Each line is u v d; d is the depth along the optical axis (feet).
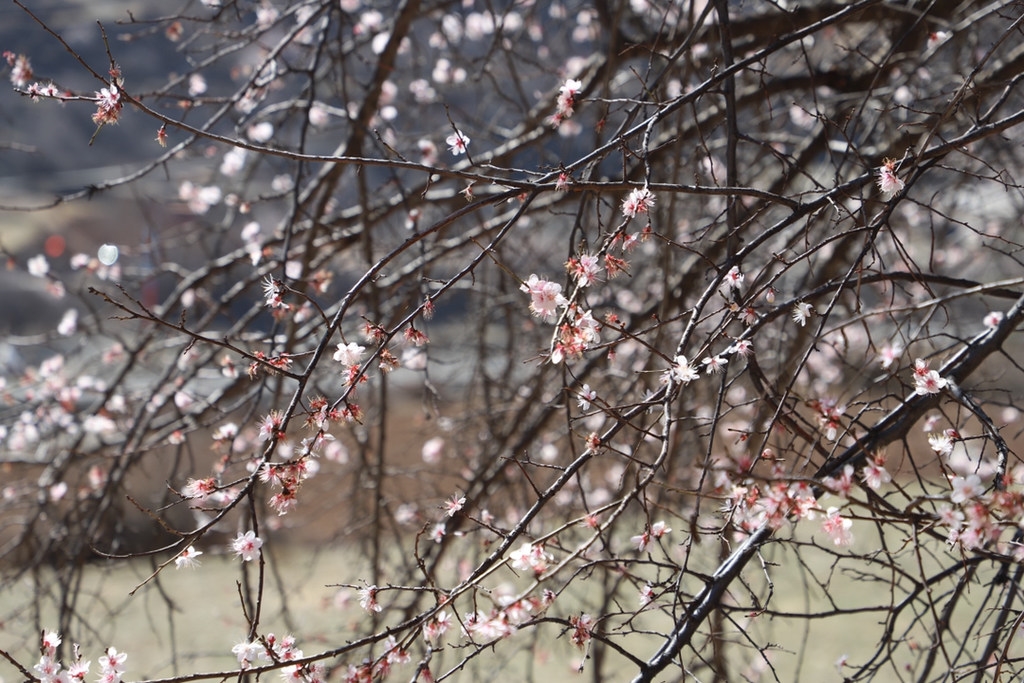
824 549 8.00
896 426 8.50
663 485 7.07
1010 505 6.54
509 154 15.56
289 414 7.48
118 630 24.40
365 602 7.82
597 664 14.49
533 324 18.75
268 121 17.15
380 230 18.53
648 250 18.35
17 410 16.80
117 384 15.65
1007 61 13.55
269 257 16.05
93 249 35.60
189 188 18.01
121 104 7.69
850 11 8.72
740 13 16.19
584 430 16.79
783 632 22.59
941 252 19.17
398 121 21.29
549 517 16.71
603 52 16.29
